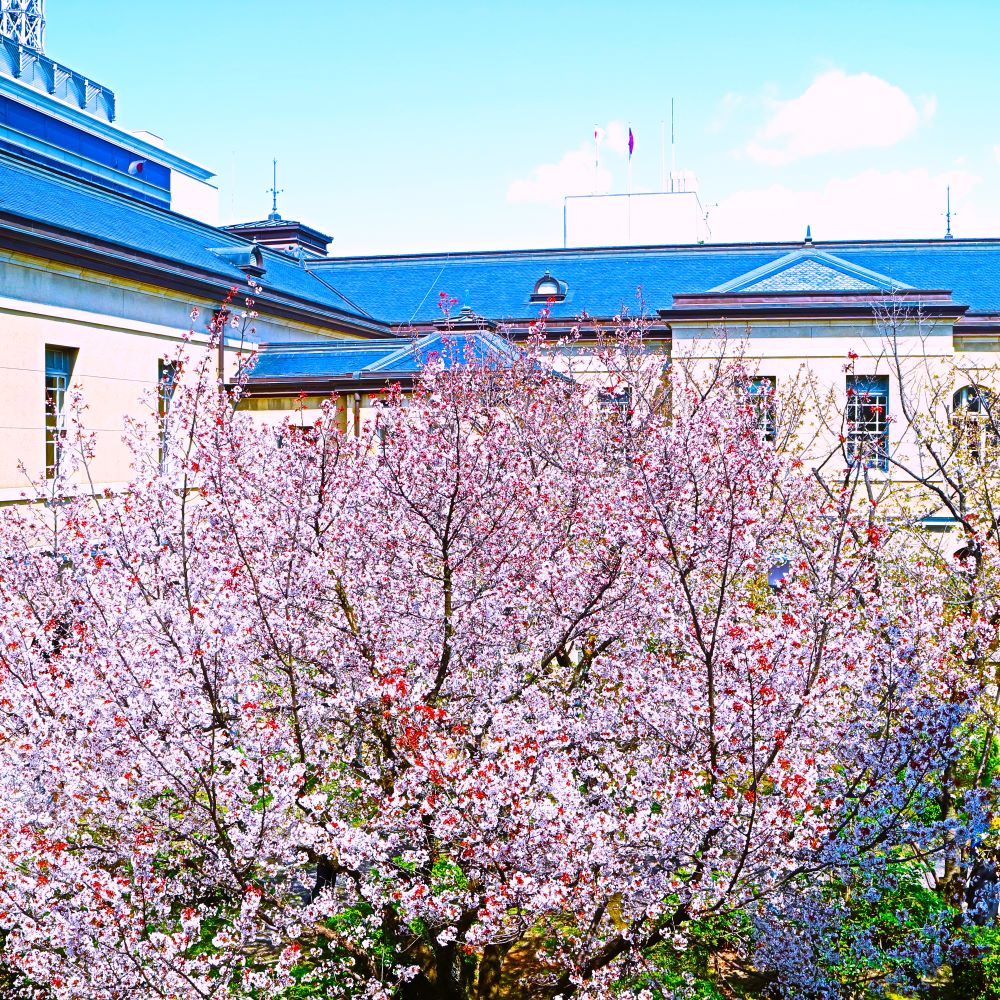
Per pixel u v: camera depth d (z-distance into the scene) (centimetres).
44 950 834
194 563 1097
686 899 840
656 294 3925
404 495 1097
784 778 789
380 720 998
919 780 912
